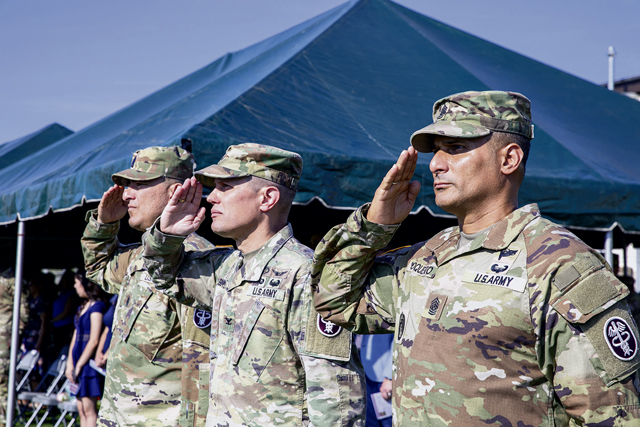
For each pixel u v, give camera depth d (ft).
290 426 7.53
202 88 19.47
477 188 5.67
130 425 10.27
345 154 13.30
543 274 5.07
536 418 5.11
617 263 23.44
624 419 4.80
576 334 4.93
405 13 23.76
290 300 7.66
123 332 10.53
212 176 8.14
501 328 5.13
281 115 14.61
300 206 19.83
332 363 7.36
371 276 6.61
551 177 14.49
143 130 16.65
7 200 18.58
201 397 9.16
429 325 5.55
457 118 5.80
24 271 27.86
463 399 5.18
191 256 9.14
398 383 5.83
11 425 17.51
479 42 24.13
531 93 20.52
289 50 18.97
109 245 12.22
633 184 15.16
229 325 8.06
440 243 6.05
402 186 6.04
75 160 17.46
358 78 17.58
